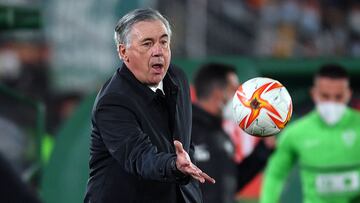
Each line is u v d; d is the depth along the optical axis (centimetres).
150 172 1154
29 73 4269
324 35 4747
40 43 4250
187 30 4378
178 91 1283
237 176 2041
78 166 2425
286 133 2216
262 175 2672
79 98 3966
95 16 4131
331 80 2147
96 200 1277
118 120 1216
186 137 1309
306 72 2664
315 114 2198
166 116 1270
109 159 1262
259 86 1344
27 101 2553
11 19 2508
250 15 4606
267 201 2206
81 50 4203
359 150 2183
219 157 1928
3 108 2995
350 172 2188
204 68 1989
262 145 2045
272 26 4650
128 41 1227
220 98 1953
